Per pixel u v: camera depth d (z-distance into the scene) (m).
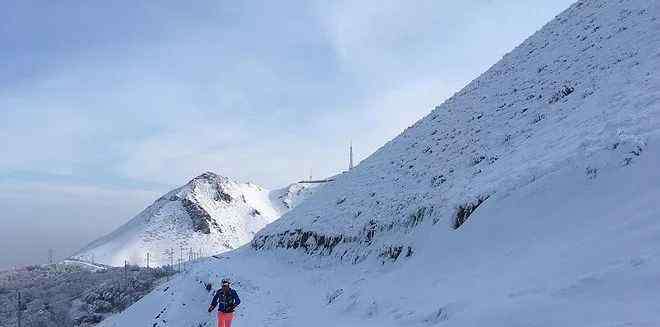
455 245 15.41
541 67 32.22
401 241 21.84
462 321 8.81
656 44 20.75
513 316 7.92
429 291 13.33
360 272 23.17
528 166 16.34
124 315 35.16
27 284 138.75
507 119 27.25
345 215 32.09
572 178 13.18
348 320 14.81
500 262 11.95
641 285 7.23
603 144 13.34
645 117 13.54
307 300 22.25
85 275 137.62
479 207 16.11
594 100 18.89
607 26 29.17
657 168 10.95
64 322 92.25
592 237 9.95
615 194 11.20
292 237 37.16
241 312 22.20
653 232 8.66
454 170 25.23
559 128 18.89
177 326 26.27
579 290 7.93
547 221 12.30
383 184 32.94
